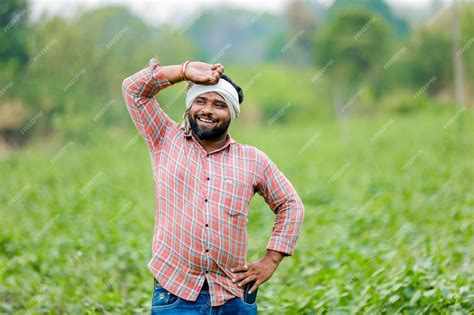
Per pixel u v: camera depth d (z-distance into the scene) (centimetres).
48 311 794
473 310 666
